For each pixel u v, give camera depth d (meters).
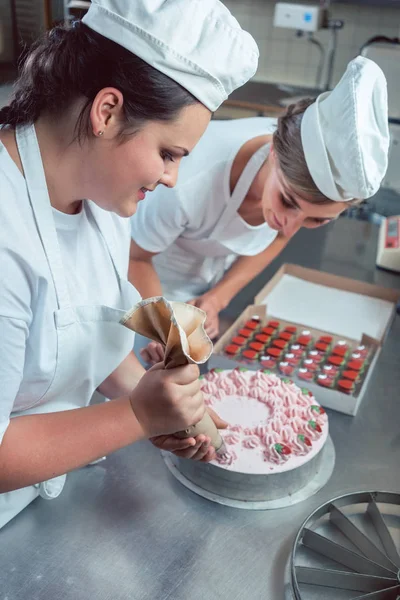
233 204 1.43
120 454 1.15
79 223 0.94
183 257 1.67
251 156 1.36
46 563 0.93
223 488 1.06
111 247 1.02
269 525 1.03
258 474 1.04
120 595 0.89
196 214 1.44
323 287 1.83
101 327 0.95
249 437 1.11
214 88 0.75
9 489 0.83
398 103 2.64
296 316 1.66
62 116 0.77
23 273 0.79
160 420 0.88
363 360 1.44
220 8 0.75
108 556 0.95
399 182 2.70
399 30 4.02
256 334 1.53
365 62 1.08
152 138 0.75
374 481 1.14
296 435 1.12
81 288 0.95
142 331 0.85
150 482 1.09
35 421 0.84
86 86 0.73
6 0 2.52
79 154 0.79
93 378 1.02
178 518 1.03
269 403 1.20
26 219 0.82
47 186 0.84
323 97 1.15
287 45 4.29
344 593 0.91
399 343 1.59
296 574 0.91
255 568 0.95
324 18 3.56
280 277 1.86
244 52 0.76
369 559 0.94
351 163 1.06
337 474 1.15
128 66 0.71
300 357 1.44
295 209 1.25
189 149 0.79
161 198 1.40
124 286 1.05
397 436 1.27
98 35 0.72
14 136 0.82
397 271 1.95
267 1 4.18
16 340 0.77
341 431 1.26
